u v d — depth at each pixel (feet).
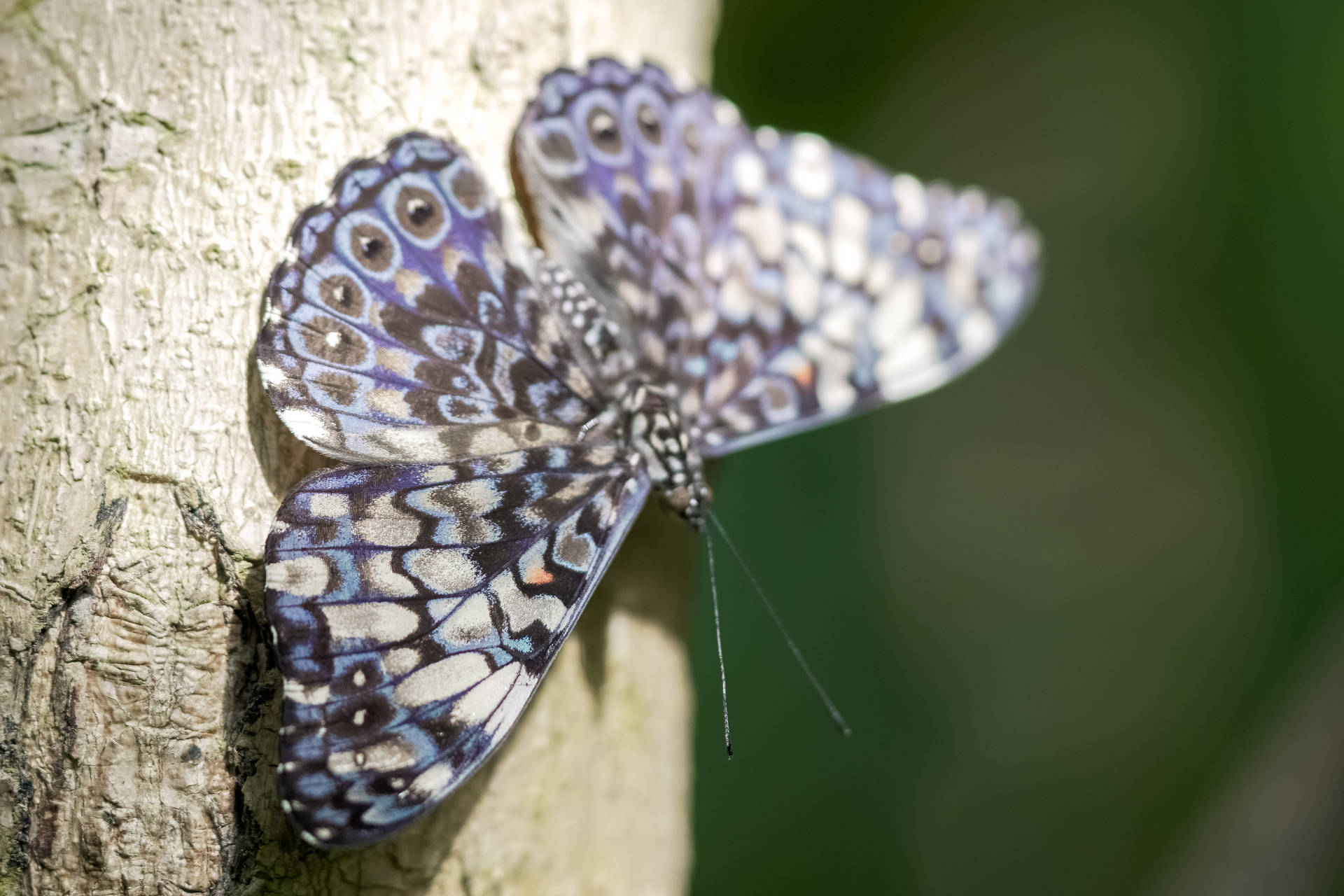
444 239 1.05
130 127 1.05
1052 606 1.69
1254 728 1.47
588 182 1.09
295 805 0.99
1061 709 1.62
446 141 1.06
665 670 1.11
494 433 1.05
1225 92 1.61
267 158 1.05
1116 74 1.73
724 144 1.12
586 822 1.08
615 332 1.08
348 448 1.02
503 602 1.03
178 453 1.03
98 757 1.02
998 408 1.78
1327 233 1.53
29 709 1.02
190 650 1.02
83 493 1.02
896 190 1.14
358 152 1.06
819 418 1.13
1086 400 1.77
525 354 1.06
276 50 1.06
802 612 1.40
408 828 1.03
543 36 1.09
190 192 1.04
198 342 1.03
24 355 1.03
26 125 1.05
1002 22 1.69
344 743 1.00
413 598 1.02
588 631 1.09
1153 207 1.72
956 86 1.73
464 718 1.02
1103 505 1.72
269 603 1.00
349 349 1.03
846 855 1.34
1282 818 1.31
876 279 1.14
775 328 1.12
